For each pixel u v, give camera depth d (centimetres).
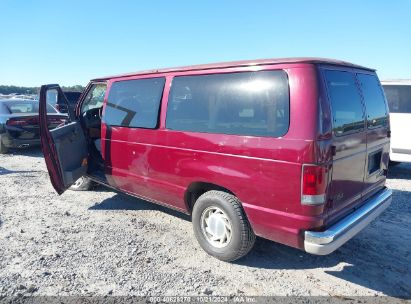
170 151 411
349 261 385
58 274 346
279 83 319
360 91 377
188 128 393
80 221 488
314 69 306
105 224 478
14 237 430
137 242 422
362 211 361
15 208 538
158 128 426
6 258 377
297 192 304
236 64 354
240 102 346
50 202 569
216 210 379
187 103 398
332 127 311
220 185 363
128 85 479
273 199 321
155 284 333
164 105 422
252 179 333
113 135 492
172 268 363
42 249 399
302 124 300
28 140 950
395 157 753
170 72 424
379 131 414
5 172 778
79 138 536
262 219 332
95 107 587
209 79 378
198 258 386
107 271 354
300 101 303
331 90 320
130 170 474
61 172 490
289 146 305
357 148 359
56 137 485
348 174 344
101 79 534
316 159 295
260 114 329
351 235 327
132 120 464
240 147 340
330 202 315
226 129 356
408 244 428
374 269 369
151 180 444
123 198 593
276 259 388
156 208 545
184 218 503
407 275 358
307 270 366
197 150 381
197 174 382
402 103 736
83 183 627
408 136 730
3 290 318
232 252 365
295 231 310
